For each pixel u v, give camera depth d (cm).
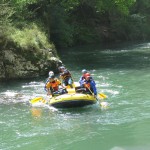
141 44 4628
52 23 4047
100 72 2500
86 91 1738
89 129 1370
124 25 5381
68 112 1600
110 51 3816
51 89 1766
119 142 1228
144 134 1286
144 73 2403
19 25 2722
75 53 3681
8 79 2303
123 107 1633
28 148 1219
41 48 2489
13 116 1573
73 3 4103
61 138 1293
